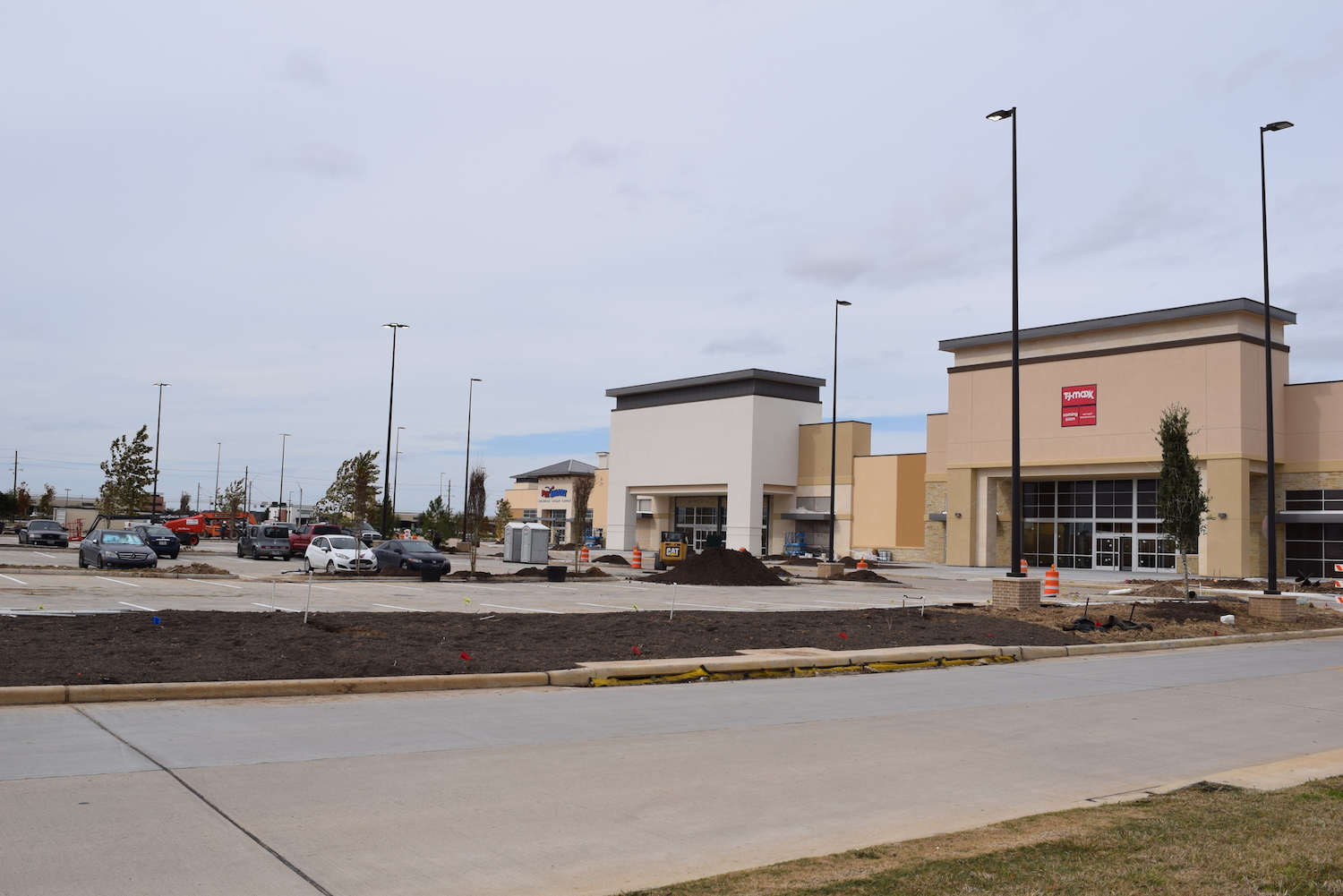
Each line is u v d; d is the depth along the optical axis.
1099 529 54.28
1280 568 49.03
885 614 21.30
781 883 5.36
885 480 66.25
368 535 53.19
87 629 14.15
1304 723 11.42
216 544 69.81
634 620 18.34
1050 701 12.60
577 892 5.38
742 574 37.69
